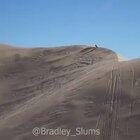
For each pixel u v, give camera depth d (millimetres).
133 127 25172
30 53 53969
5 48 56938
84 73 39906
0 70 51000
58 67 47250
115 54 47031
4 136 29234
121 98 27969
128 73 31000
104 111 27156
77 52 49969
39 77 46188
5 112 38719
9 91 44250
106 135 25094
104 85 30031
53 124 27859
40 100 36125
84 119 27016
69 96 30609
